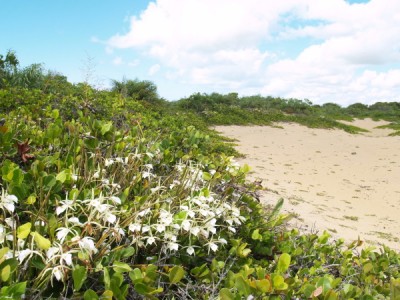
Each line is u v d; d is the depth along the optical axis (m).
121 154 3.28
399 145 22.36
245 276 2.39
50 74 11.17
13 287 1.63
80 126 3.63
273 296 2.11
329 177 11.98
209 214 2.71
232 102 34.75
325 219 7.35
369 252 3.73
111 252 2.13
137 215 2.35
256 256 3.31
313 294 2.16
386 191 10.86
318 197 9.22
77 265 1.80
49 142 3.40
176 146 4.23
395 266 3.70
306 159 15.01
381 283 3.14
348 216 7.92
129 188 2.76
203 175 3.37
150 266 2.10
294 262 3.19
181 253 2.61
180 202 2.68
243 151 14.74
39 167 2.58
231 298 2.04
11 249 1.94
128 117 6.64
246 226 3.32
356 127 35.03
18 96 7.31
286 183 10.17
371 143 22.98
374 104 59.41
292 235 3.90
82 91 9.74
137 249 2.30
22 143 2.91
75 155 3.03
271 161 13.45
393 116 49.16
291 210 7.35
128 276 2.24
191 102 26.23
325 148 19.00
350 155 17.33
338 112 50.16
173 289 2.46
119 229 2.17
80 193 2.38
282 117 29.83
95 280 2.05
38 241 1.75
